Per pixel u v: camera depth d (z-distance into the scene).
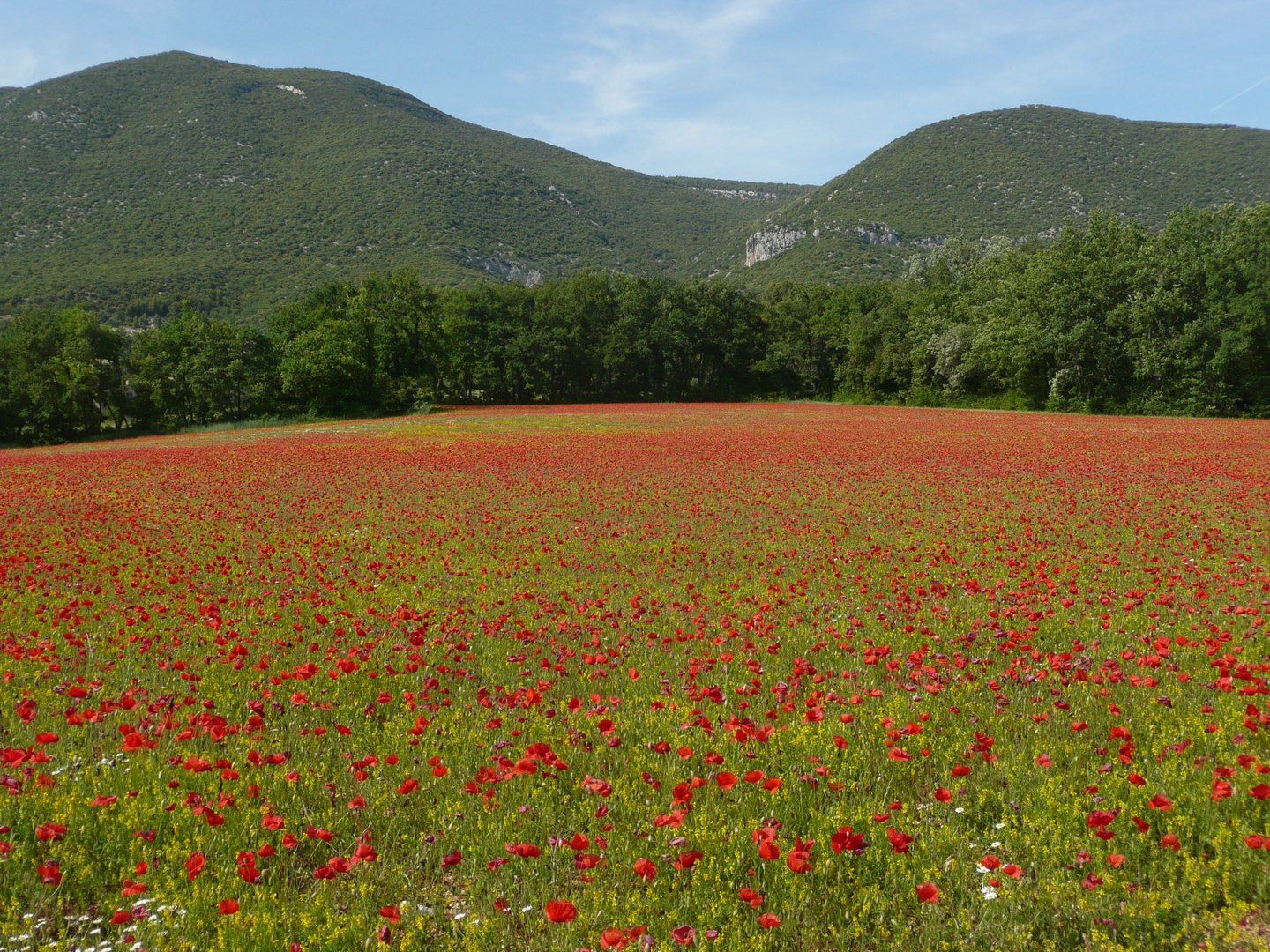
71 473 30.86
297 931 3.81
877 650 7.62
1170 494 19.70
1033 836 4.52
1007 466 26.98
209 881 4.23
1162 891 3.96
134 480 28.08
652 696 6.99
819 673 7.29
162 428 79.75
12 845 4.46
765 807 4.90
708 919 3.88
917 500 19.92
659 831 4.60
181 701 6.62
